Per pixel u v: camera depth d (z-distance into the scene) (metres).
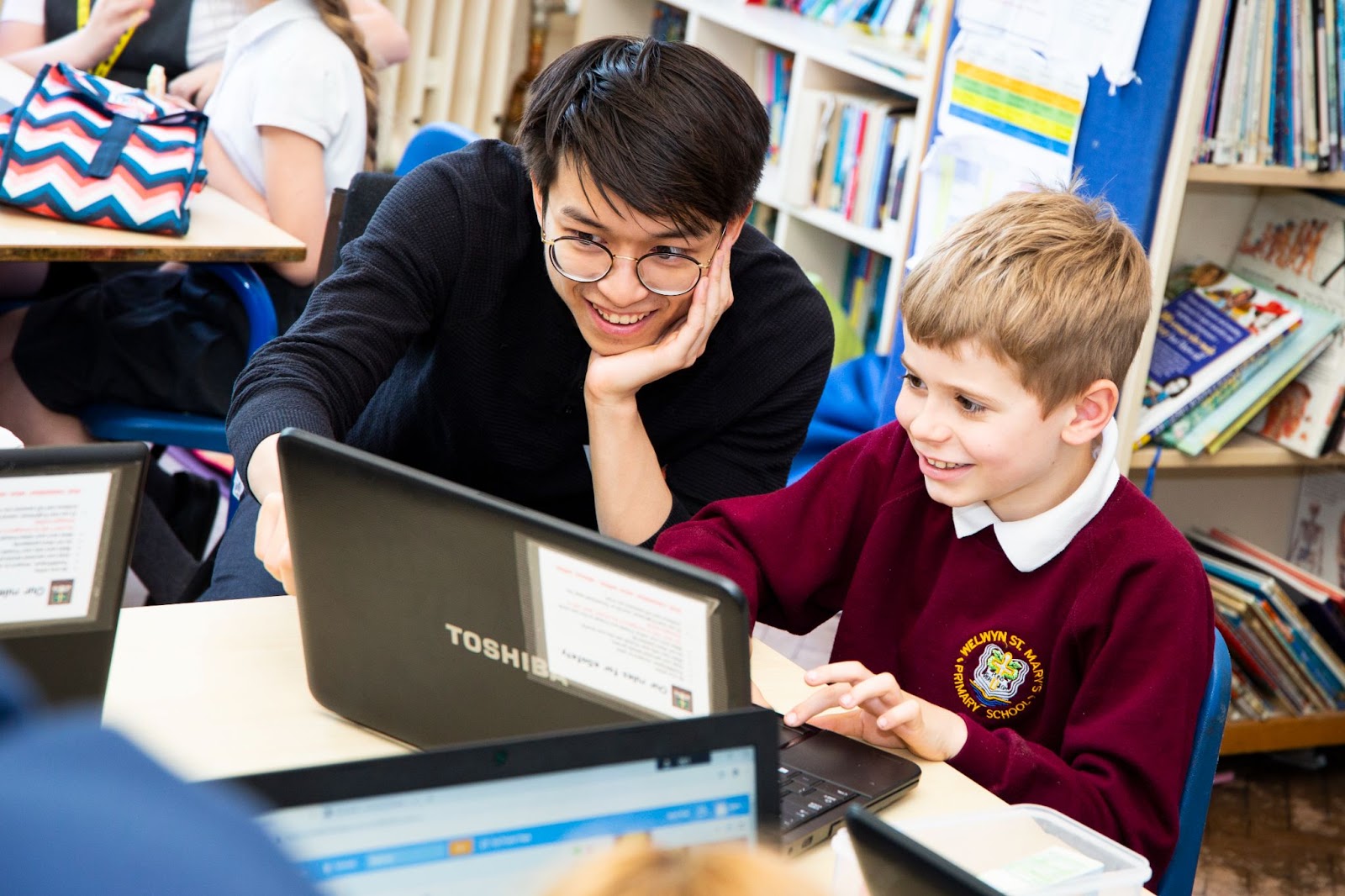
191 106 2.74
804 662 2.14
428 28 4.37
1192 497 2.73
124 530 0.93
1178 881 1.30
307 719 1.13
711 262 1.51
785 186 3.49
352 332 1.51
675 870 0.43
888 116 3.27
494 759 0.67
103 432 2.42
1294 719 2.64
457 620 1.02
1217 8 2.07
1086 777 1.22
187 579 2.45
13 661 0.93
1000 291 1.23
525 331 1.61
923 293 1.28
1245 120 2.24
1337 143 2.31
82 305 2.42
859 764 1.14
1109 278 1.26
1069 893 0.93
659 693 0.93
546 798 0.67
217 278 2.46
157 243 2.25
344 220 2.00
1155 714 1.24
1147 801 1.23
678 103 1.35
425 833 0.66
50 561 0.92
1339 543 2.71
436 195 1.58
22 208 2.25
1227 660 1.31
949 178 2.59
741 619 0.88
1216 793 2.62
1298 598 2.62
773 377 1.66
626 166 1.34
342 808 0.65
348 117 2.72
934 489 1.33
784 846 1.00
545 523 0.94
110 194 2.26
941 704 1.41
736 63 3.83
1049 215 1.30
